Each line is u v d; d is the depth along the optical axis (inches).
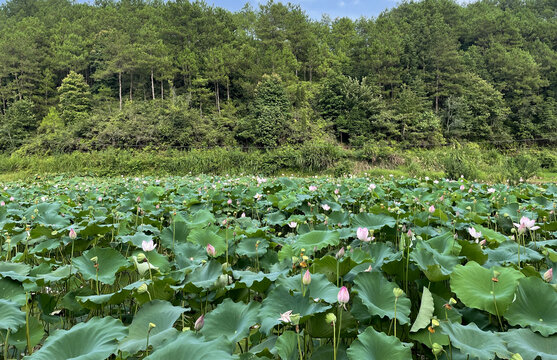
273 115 1210.0
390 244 143.9
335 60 1863.9
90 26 2191.2
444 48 1706.4
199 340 66.4
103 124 1206.3
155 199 278.1
